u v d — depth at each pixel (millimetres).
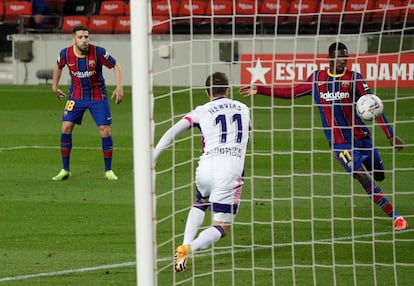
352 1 44344
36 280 15500
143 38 11828
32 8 52438
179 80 43531
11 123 35750
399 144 18781
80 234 18766
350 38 28688
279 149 29438
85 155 28812
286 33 46656
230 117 16062
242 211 20547
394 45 40906
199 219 15875
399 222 18594
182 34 46875
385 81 30797
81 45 24047
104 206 21438
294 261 16547
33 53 49031
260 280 15414
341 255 16969
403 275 15703
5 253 17297
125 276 15742
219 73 16328
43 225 19562
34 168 26531
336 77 19047
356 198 22062
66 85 48375
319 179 24531
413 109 37562
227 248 17391
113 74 47656
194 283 15211
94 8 53031
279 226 19188
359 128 18984
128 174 25703
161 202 21641
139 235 11938
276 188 23234
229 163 15758
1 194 22844
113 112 39125
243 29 46812
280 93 18000
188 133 32406
